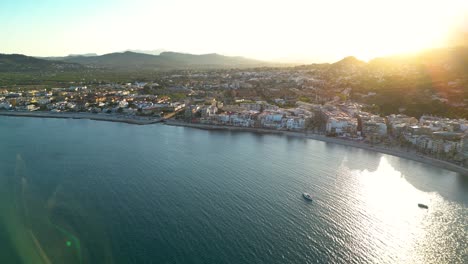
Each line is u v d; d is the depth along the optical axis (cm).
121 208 12912
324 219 12962
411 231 12481
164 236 11138
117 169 17462
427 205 14675
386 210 14088
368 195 15562
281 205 13988
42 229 10906
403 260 10681
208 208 13338
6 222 11081
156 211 12825
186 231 11519
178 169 17988
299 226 12300
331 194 15475
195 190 15112
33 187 14412
